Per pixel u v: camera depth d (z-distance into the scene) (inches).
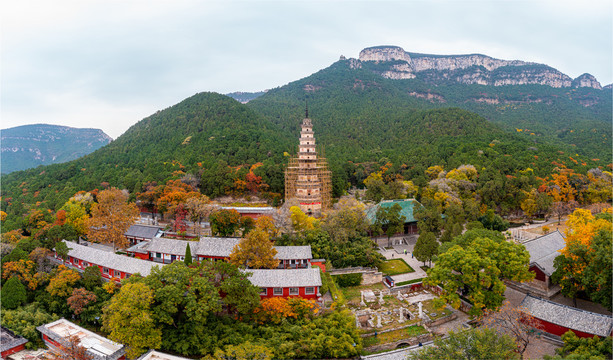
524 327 2400.3
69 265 3634.4
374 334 2714.1
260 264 3159.5
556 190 6348.4
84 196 5620.1
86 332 2731.3
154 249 3646.7
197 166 7672.2
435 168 7554.1
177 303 2544.3
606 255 2628.0
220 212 4244.6
